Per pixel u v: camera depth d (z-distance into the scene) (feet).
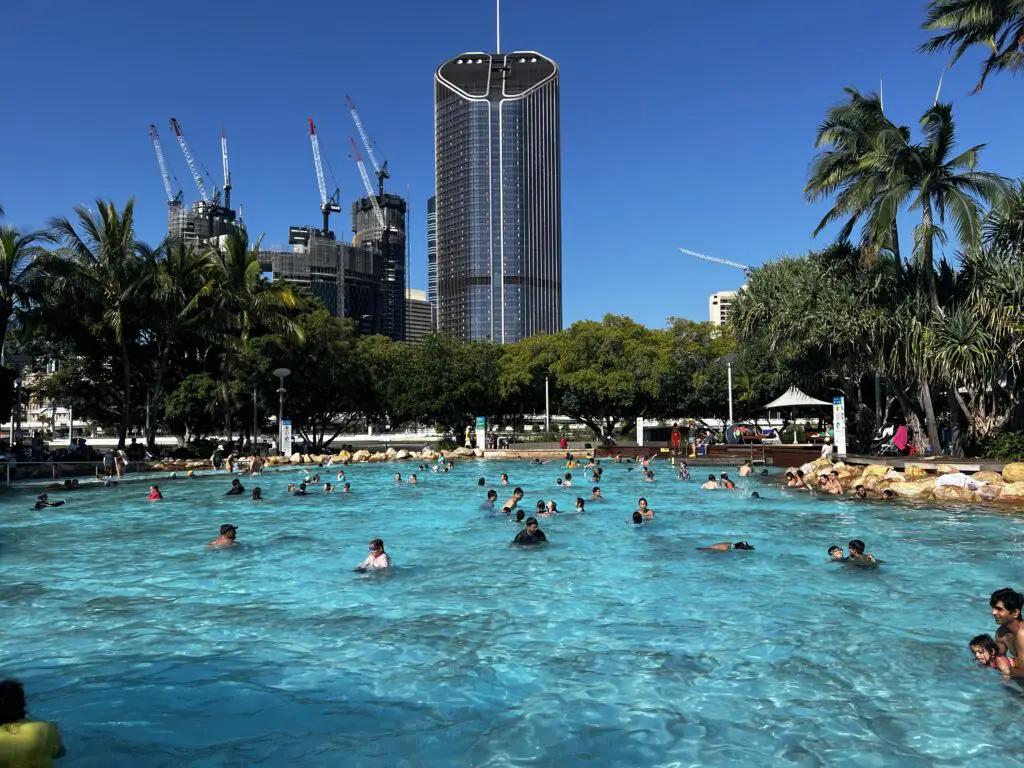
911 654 25.13
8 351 133.59
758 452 121.19
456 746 18.52
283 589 35.68
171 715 20.59
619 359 175.52
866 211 89.04
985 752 17.92
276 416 161.99
